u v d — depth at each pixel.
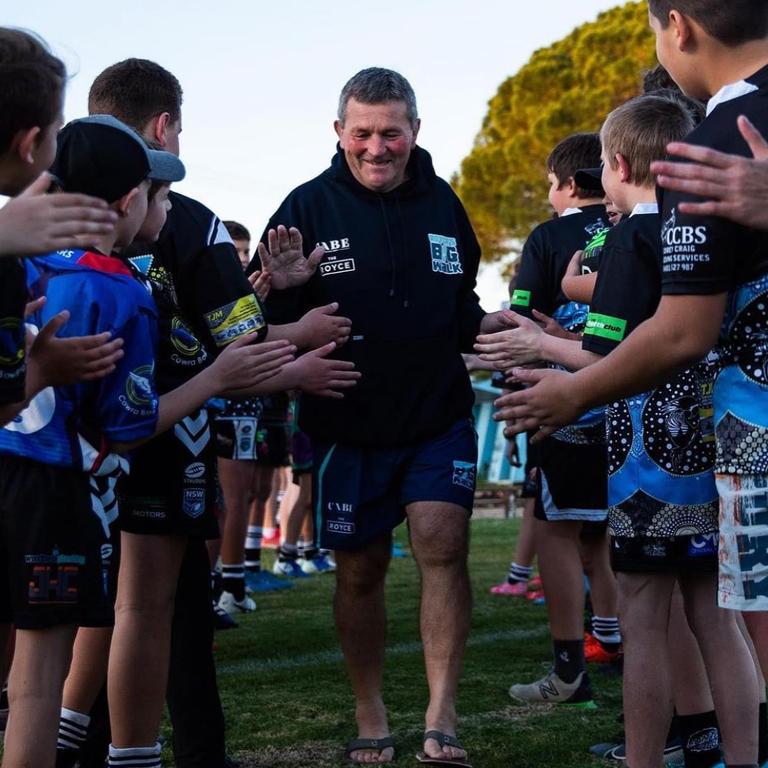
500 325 3.37
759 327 2.04
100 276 2.21
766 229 1.89
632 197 2.72
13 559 2.14
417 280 3.36
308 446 7.52
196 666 2.75
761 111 2.00
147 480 2.63
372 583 3.26
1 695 3.26
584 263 3.36
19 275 1.89
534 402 2.26
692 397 2.61
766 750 2.75
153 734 2.66
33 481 2.15
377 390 3.30
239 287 2.73
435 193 3.48
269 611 6.00
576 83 33.97
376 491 3.30
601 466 3.75
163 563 2.66
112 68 2.90
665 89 3.37
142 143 2.32
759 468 2.04
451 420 3.33
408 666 4.43
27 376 2.01
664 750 2.88
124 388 2.22
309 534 8.09
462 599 3.23
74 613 2.15
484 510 16.31
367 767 3.06
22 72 1.87
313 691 3.96
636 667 2.59
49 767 2.13
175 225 2.72
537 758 3.13
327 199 3.41
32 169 1.96
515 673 4.28
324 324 3.14
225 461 5.85
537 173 32.53
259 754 3.18
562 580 3.79
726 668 2.54
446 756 3.00
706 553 2.58
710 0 2.04
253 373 2.51
